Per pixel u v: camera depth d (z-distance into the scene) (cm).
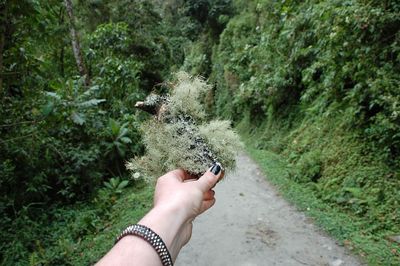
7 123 530
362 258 330
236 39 1573
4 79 526
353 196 450
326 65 619
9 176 567
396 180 432
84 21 1245
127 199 564
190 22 2364
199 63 2038
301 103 842
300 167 600
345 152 536
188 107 104
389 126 430
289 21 833
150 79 1720
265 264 334
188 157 96
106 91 920
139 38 1585
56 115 580
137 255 64
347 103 577
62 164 658
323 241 369
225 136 104
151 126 102
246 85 1211
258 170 664
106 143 729
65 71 998
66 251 397
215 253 360
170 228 71
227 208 477
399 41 444
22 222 502
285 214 447
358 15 459
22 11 448
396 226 376
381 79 452
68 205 619
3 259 430
